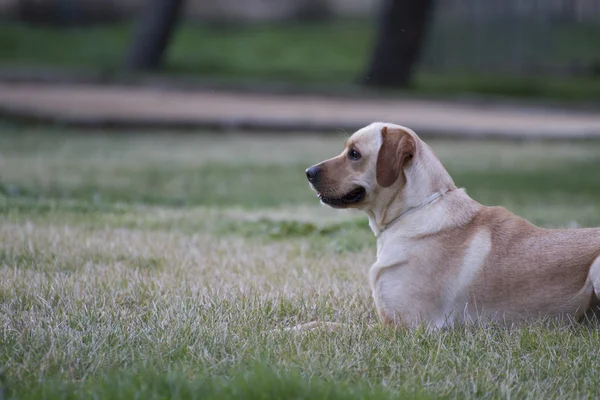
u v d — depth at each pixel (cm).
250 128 2577
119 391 510
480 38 4762
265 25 5178
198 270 902
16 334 640
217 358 607
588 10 5203
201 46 4538
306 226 1169
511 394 556
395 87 3631
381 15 3644
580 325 665
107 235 1056
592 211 1417
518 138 2578
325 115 2770
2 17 4900
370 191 708
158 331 657
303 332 667
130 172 1798
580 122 2964
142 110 2711
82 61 4088
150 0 3875
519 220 697
